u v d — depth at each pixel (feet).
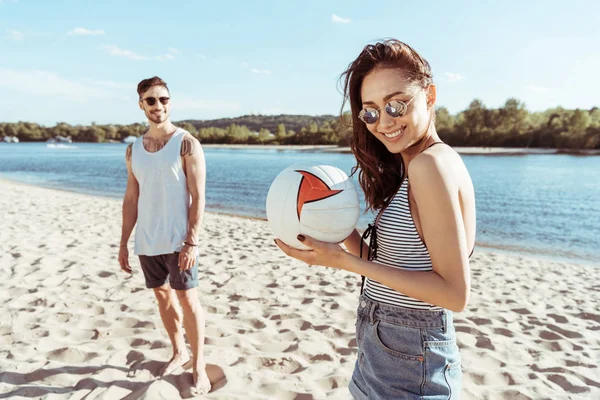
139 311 13.84
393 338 4.85
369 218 37.50
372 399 5.05
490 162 140.77
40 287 15.78
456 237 4.11
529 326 14.17
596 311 15.96
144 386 9.29
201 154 9.55
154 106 9.23
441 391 4.73
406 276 4.36
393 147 4.78
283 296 16.10
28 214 34.65
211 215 42.39
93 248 22.50
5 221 30.27
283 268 20.01
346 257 4.72
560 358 11.83
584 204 53.83
